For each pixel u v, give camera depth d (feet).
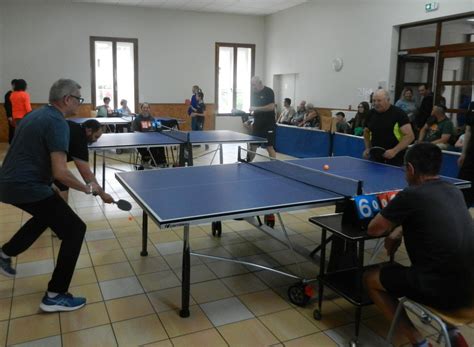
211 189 9.03
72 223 7.97
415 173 6.32
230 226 13.47
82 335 7.48
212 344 7.30
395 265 6.75
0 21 31.60
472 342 7.45
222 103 39.14
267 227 10.53
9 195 7.62
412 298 6.15
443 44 22.98
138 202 8.04
